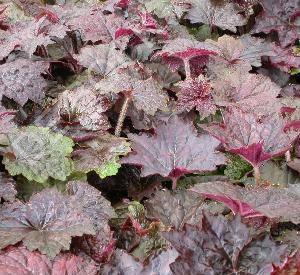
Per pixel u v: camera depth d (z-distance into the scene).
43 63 0.73
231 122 0.66
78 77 0.79
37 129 0.66
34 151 0.64
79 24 0.81
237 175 0.70
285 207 0.56
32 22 0.80
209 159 0.65
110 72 0.75
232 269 0.53
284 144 0.64
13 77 0.71
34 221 0.58
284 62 0.85
